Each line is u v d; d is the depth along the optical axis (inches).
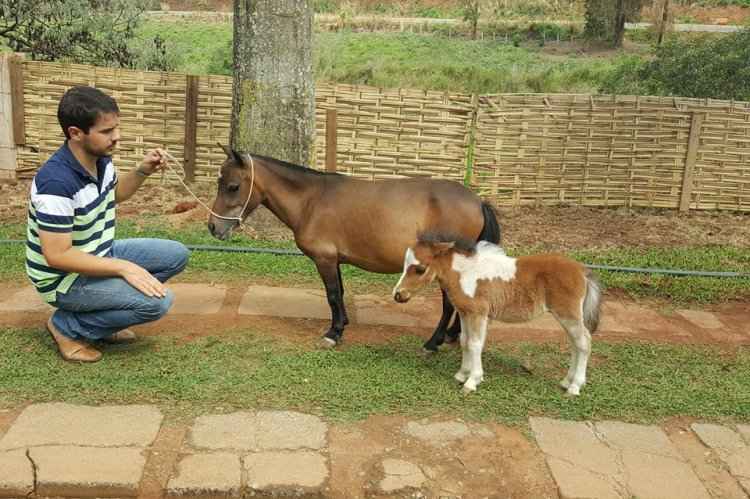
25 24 490.9
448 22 1143.0
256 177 184.5
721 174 364.2
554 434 150.6
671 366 190.7
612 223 343.0
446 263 162.2
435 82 777.6
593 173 362.6
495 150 357.1
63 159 154.6
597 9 1025.5
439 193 181.8
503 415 157.3
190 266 250.7
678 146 358.9
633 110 354.0
